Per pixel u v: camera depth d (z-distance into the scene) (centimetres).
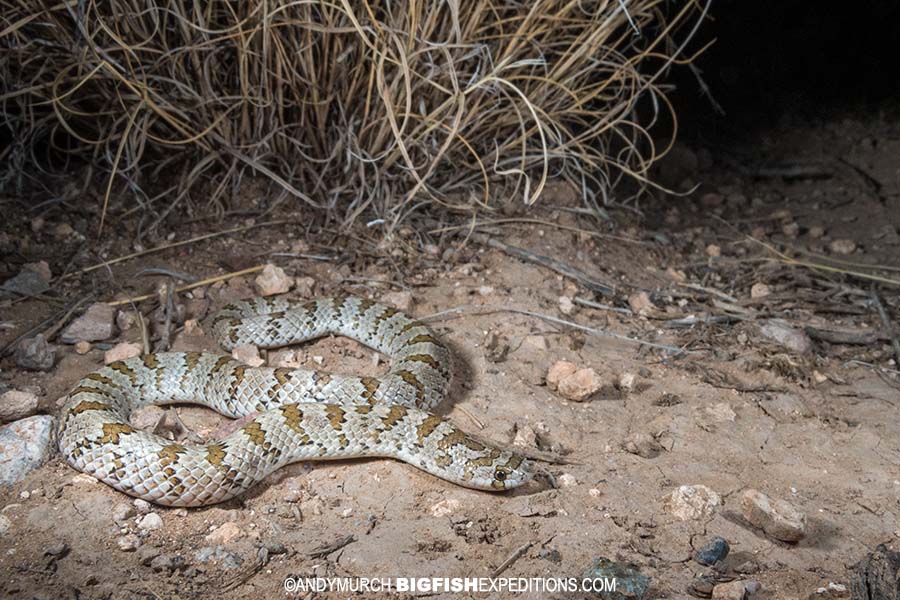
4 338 42
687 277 50
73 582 35
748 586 35
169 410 40
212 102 47
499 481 38
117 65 45
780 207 56
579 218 51
